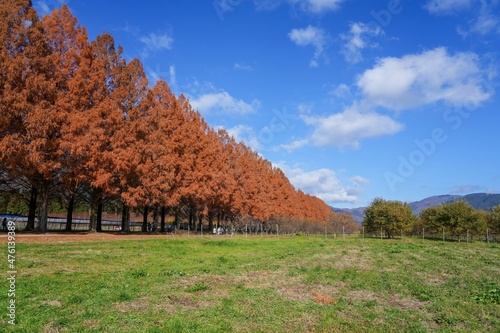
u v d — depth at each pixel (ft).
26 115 85.87
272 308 33.32
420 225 219.61
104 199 123.54
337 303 36.52
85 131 95.71
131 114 115.14
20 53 88.63
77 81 97.55
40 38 91.86
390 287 45.21
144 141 116.78
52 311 29.63
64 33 102.73
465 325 30.63
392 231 204.74
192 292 38.58
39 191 101.50
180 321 27.91
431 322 31.37
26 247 66.74
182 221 231.30
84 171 99.71
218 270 54.19
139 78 123.34
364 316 32.40
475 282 48.65
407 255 82.43
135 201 114.01
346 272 55.36
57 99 93.40
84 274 45.88
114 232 129.70
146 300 34.45
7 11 88.22
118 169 103.19
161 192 122.11
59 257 58.13
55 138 93.40
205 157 151.12
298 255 79.36
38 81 87.40
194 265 59.47
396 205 207.31
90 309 30.55
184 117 147.43
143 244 87.25
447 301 38.06
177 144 134.41
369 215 212.02
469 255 86.99
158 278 45.32
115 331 25.86
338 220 266.36
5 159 84.12
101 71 105.91
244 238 148.36
